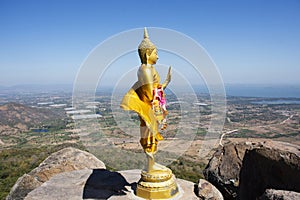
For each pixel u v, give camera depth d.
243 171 5.71
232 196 6.02
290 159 4.81
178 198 4.36
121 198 4.40
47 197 4.49
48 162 6.61
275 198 3.98
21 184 5.94
